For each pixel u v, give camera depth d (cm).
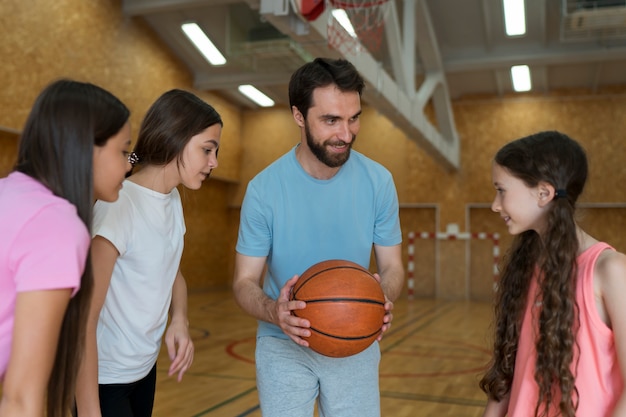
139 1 958
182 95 170
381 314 162
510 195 147
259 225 193
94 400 146
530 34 1009
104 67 941
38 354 104
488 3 938
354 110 174
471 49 1068
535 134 150
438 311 1045
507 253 166
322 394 189
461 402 402
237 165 1406
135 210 164
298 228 191
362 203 194
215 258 1387
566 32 966
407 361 554
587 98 1220
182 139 166
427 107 1312
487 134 1280
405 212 1352
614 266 131
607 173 1198
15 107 784
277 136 1402
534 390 144
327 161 179
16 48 782
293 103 181
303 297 160
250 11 950
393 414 372
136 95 1017
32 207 107
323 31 507
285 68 1066
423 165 1316
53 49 841
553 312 136
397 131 1334
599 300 134
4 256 106
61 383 121
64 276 105
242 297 185
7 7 767
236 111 1395
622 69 1123
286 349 185
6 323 110
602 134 1208
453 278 1292
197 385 436
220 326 785
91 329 148
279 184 190
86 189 115
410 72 820
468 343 670
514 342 159
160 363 512
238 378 464
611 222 1215
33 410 103
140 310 168
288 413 183
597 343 133
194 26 1025
